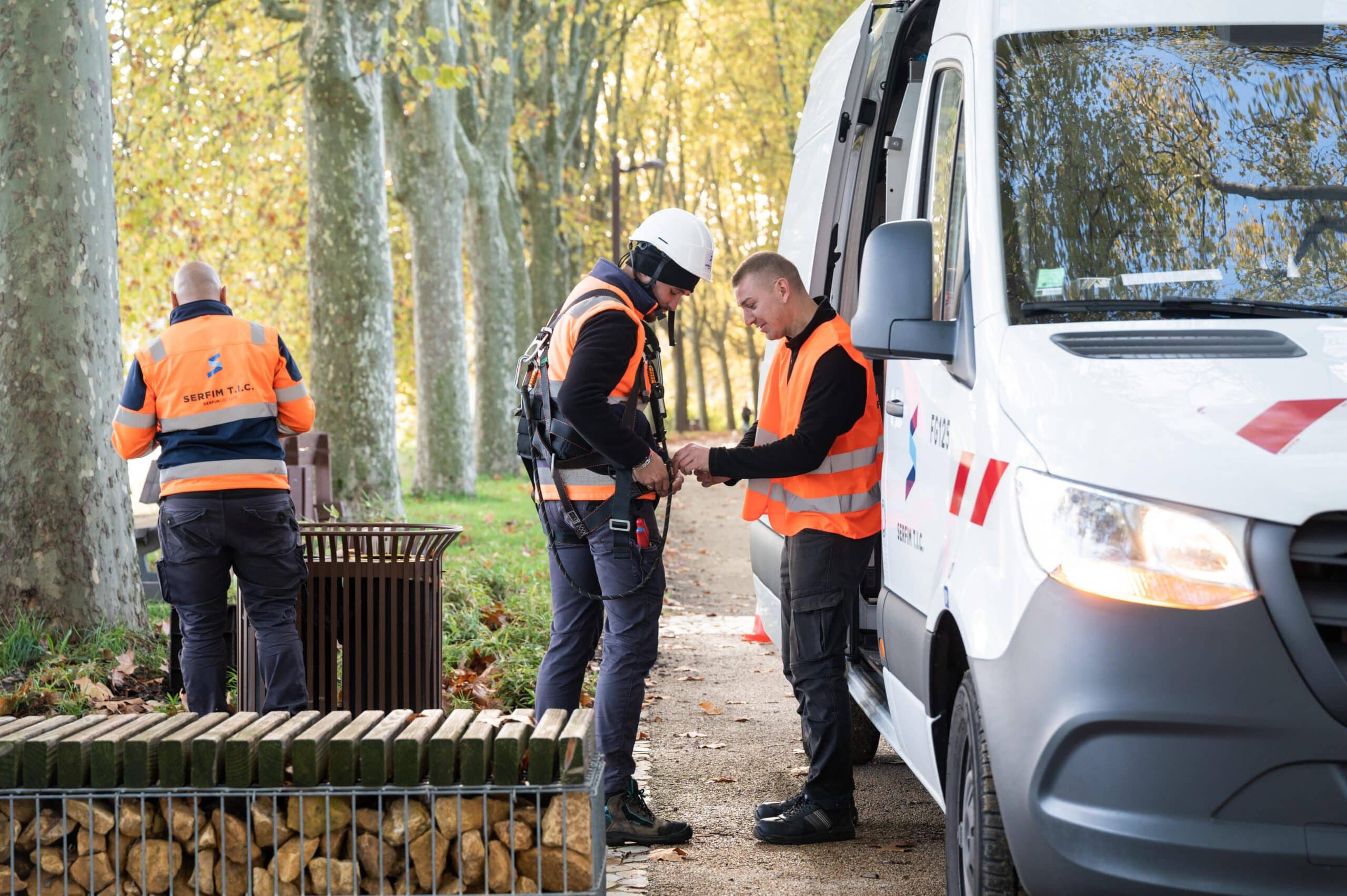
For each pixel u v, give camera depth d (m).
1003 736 2.84
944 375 3.72
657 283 4.57
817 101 6.61
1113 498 2.75
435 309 20.78
